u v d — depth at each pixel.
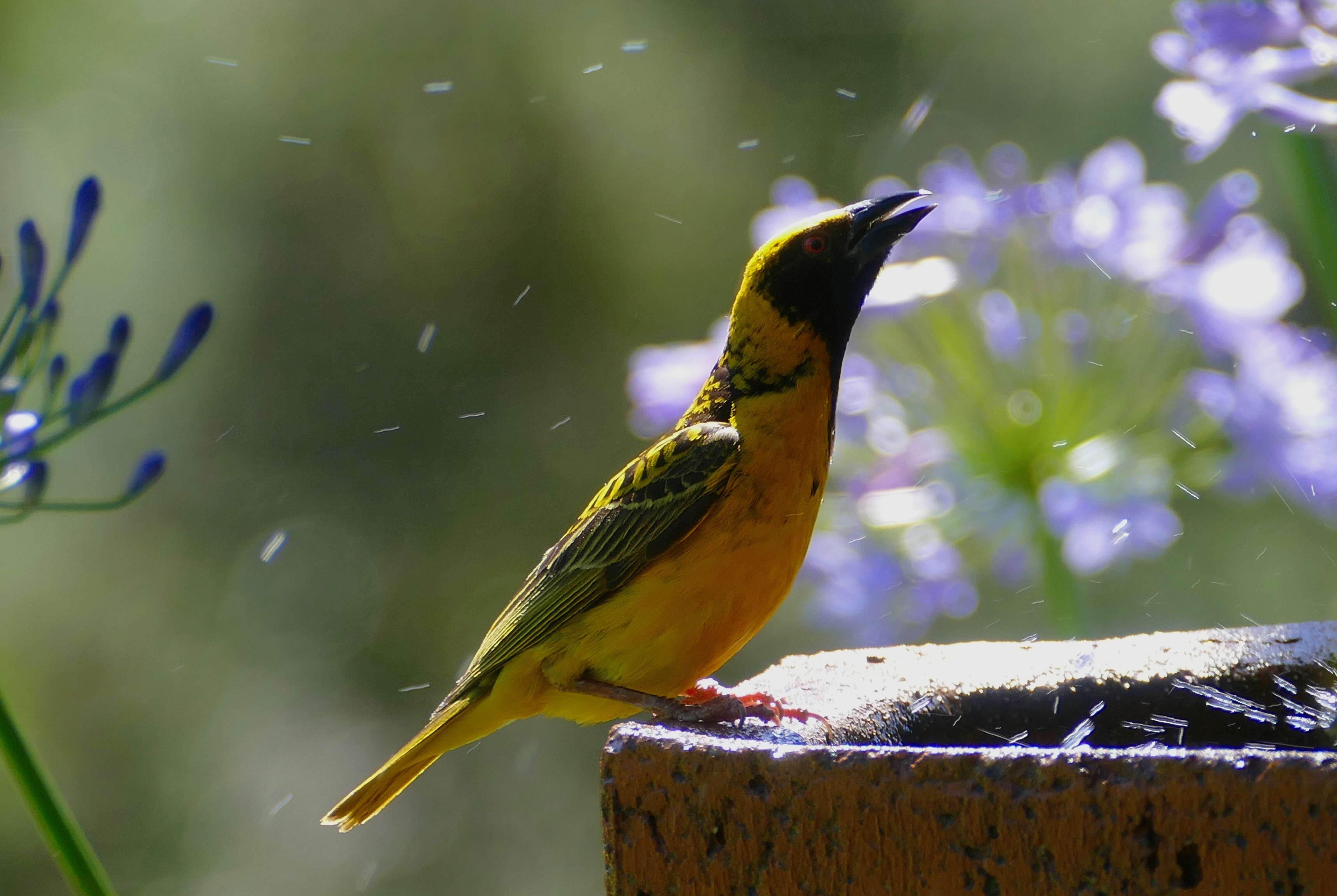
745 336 5.78
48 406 4.39
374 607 15.76
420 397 16.22
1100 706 5.08
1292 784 3.00
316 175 16.12
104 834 14.62
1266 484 6.55
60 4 15.12
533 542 15.91
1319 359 6.52
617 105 16.20
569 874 15.35
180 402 15.83
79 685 14.87
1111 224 6.73
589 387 16.19
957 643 6.48
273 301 16.09
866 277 5.77
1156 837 3.11
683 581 5.52
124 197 15.42
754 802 3.45
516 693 5.79
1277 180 10.73
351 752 15.30
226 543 15.71
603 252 16.22
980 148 15.83
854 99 16.20
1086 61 15.84
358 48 16.09
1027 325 6.81
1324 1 4.91
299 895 14.75
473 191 16.17
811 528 5.77
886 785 3.33
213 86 15.85
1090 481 6.69
